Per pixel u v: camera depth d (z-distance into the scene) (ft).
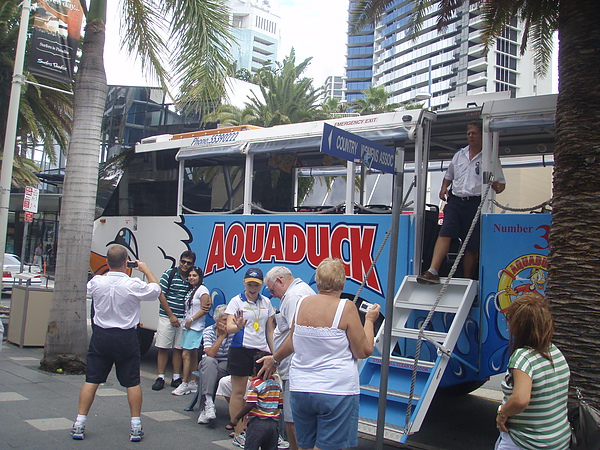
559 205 16.97
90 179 29.27
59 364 27.78
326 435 12.60
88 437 18.63
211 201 30.42
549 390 11.16
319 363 12.86
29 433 18.52
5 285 62.69
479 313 20.17
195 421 21.50
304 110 104.12
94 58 29.60
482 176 20.88
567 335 15.98
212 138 29.96
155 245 32.30
